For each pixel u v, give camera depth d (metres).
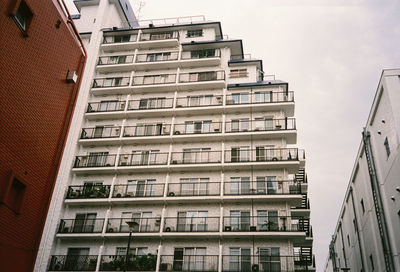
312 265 30.52
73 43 18.94
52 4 16.66
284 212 26.66
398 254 21.17
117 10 41.75
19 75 14.20
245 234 25.47
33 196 15.49
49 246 26.47
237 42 35.88
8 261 13.75
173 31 38.56
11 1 13.57
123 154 30.92
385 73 21.83
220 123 31.34
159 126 32.38
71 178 30.31
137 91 34.38
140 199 27.94
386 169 22.53
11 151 13.87
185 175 29.50
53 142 17.12
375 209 23.62
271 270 24.58
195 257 25.97
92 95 34.84
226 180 28.86
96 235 26.84
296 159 28.22
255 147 30.03
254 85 32.75
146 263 25.22
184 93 33.94
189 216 27.73
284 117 31.20
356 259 33.56
